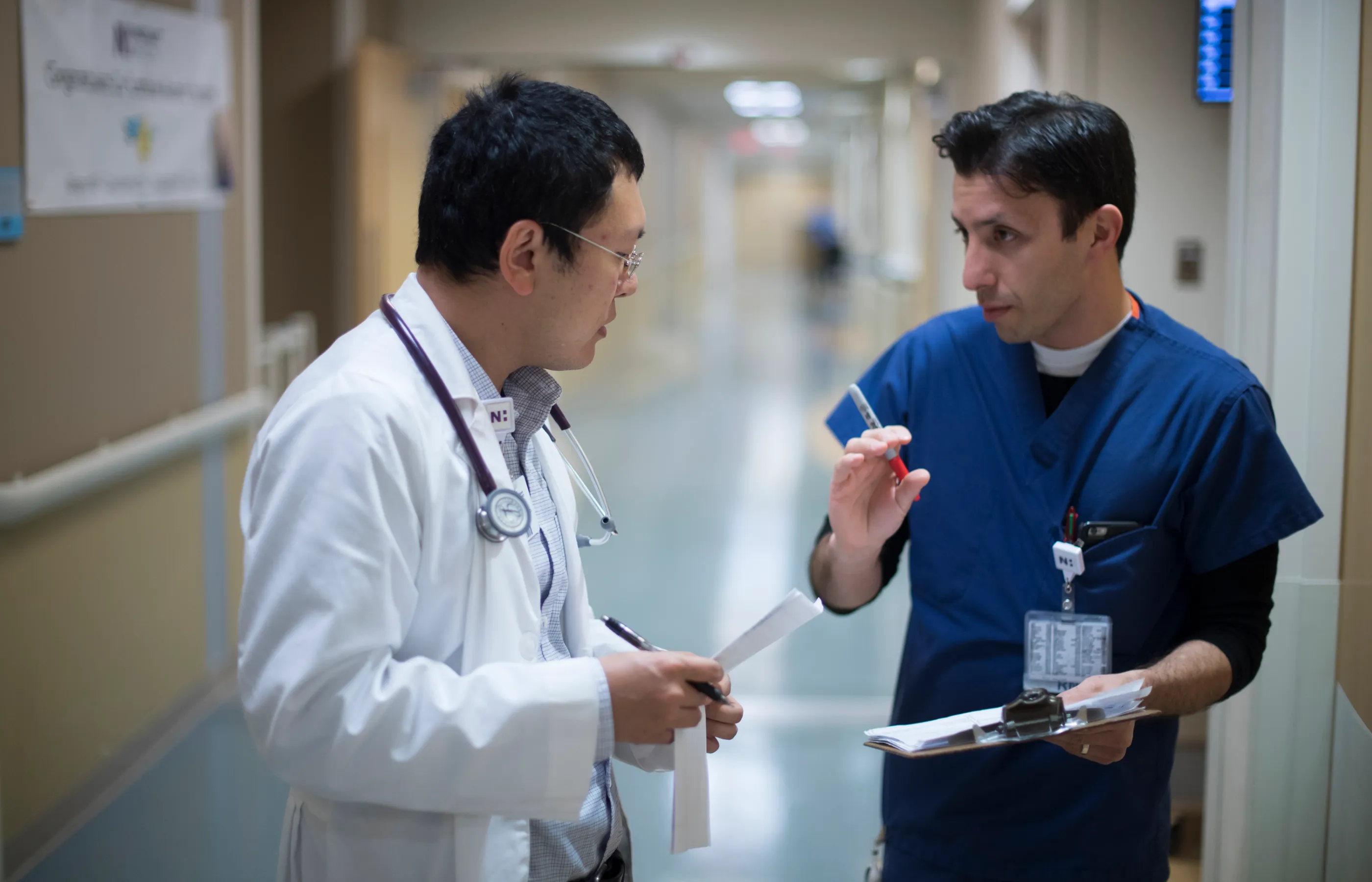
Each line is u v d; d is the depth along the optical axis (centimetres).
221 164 338
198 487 337
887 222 1005
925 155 644
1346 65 164
